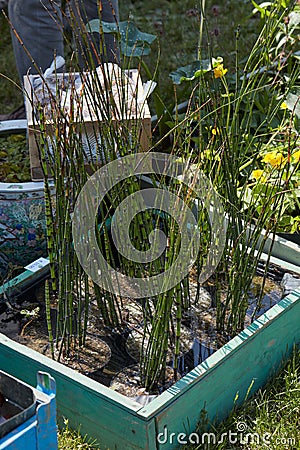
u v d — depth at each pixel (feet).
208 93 7.95
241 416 6.91
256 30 14.55
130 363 7.22
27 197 8.55
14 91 13.25
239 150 8.25
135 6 16.17
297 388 7.12
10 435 5.27
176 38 14.55
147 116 8.16
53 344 7.35
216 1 15.84
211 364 6.63
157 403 6.26
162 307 6.55
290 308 7.38
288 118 8.96
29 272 8.13
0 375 5.71
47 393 5.55
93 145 8.22
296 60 10.78
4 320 7.75
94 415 6.55
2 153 9.62
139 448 6.32
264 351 7.23
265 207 7.04
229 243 7.77
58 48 9.73
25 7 9.34
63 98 8.52
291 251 8.26
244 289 7.36
